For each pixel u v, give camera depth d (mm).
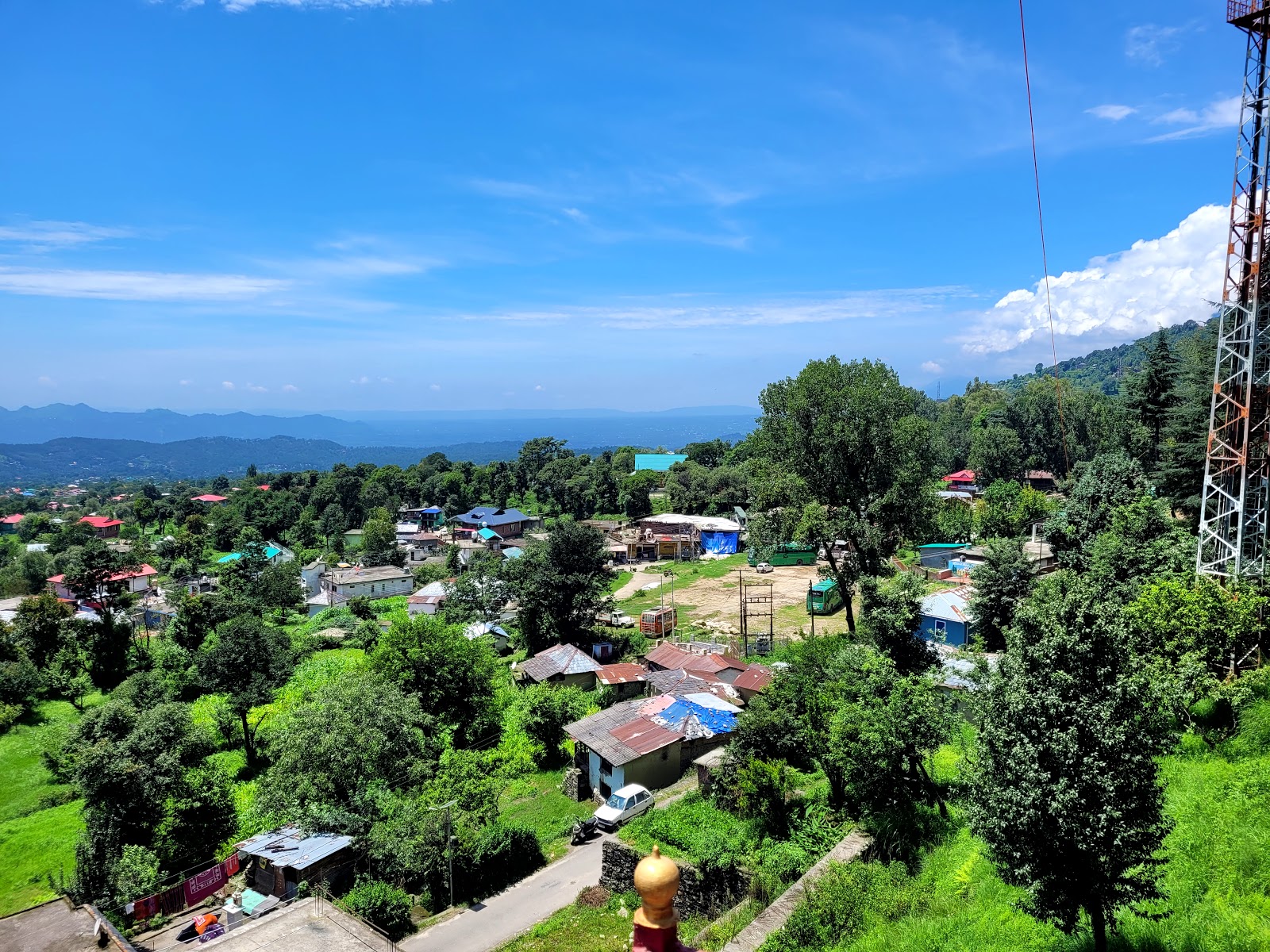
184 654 66188
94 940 17422
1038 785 10906
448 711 43562
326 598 97188
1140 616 20500
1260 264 26328
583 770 35281
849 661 23484
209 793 32375
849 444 42094
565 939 21500
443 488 154125
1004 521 71250
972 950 13281
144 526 161625
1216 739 19203
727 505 120688
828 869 17906
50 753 46812
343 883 26234
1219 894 13125
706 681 42375
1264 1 25172
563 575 62531
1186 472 44781
